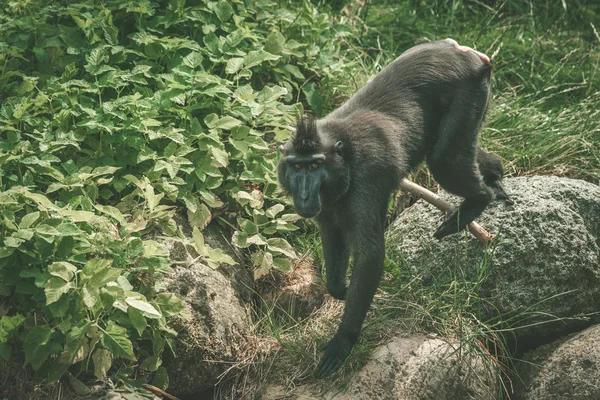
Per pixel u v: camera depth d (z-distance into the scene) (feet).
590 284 19.07
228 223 19.03
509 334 18.85
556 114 24.47
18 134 18.10
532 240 18.89
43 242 15.64
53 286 14.93
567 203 19.71
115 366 16.08
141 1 21.47
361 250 16.70
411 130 17.46
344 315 16.96
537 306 18.65
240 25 22.31
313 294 19.15
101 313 15.46
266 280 19.27
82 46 20.66
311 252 19.98
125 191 18.61
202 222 18.40
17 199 16.63
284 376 17.28
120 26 21.79
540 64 27.91
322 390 16.81
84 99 19.21
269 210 18.98
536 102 25.57
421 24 28.99
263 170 19.39
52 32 20.62
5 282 15.51
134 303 15.15
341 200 16.75
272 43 22.29
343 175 16.43
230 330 17.35
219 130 19.43
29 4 21.52
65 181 17.38
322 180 16.15
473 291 18.60
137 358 16.30
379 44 27.12
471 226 18.93
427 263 19.47
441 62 18.04
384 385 16.78
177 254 17.65
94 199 17.65
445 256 19.36
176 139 18.58
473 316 18.29
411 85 17.83
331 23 24.58
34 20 20.62
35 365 14.93
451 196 20.56
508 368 18.65
